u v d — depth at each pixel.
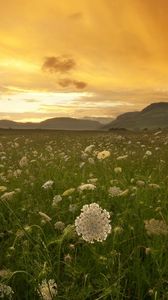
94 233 3.55
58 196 7.22
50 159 17.06
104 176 11.02
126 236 5.76
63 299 4.21
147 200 7.68
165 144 25.00
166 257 4.95
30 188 9.97
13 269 4.98
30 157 19.25
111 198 7.91
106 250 5.37
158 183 9.95
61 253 5.62
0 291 4.23
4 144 30.55
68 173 12.08
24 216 7.57
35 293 4.40
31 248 5.68
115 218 6.54
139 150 21.17
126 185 9.06
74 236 5.57
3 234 6.30
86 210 3.61
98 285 4.67
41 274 4.19
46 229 6.47
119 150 21.78
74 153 19.39
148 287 4.62
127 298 4.50
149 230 4.15
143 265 5.05
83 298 4.20
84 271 4.89
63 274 4.91
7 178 11.94
